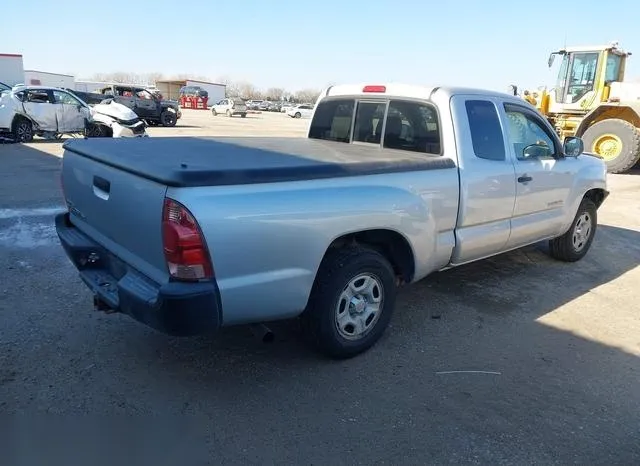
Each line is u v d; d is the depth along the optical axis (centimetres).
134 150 364
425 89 434
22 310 419
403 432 290
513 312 462
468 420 303
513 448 281
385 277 370
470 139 422
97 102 2445
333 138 524
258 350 373
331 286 338
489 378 350
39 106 1653
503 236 467
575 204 568
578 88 1577
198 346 374
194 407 305
